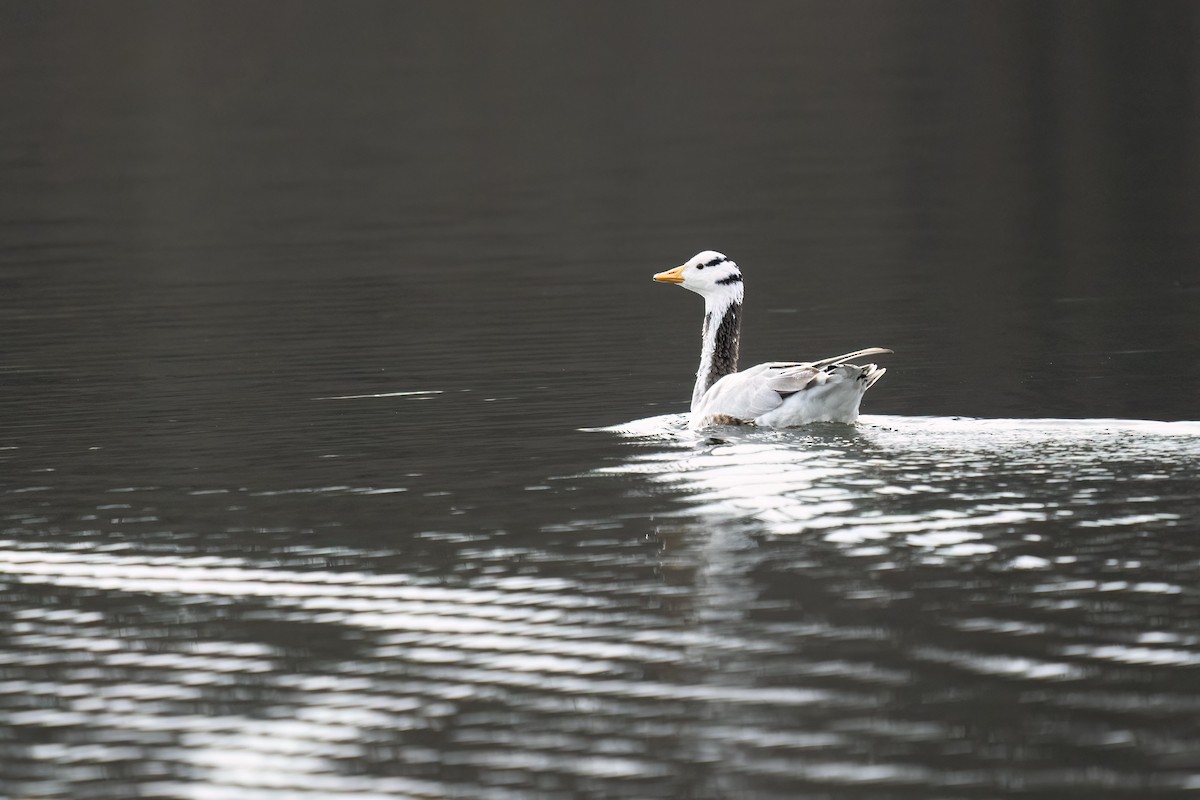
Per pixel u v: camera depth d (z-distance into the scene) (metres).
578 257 31.53
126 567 12.59
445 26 65.69
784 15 67.19
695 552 12.45
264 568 12.47
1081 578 11.47
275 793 8.62
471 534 13.21
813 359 22.20
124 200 39.28
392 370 21.31
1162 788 8.31
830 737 9.02
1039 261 29.72
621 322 24.83
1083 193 37.22
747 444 16.02
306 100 53.34
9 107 52.31
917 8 67.25
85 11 66.19
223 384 20.47
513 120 50.12
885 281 28.23
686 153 44.41
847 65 57.78
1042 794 8.29
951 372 20.64
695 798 8.39
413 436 17.20
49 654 10.72
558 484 14.77
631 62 59.16
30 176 42.62
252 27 64.62
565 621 11.00
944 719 9.19
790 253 31.38
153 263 31.52
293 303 27.06
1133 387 19.30
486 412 18.45
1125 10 64.06
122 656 10.64
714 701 9.55
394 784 8.66
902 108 50.19
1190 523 12.70
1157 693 9.44
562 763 8.83
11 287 29.16
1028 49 58.91
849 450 15.59
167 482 15.37
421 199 39.00
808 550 12.38
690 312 25.56
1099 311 24.70
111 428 17.97
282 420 18.22
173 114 51.34
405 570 12.29
